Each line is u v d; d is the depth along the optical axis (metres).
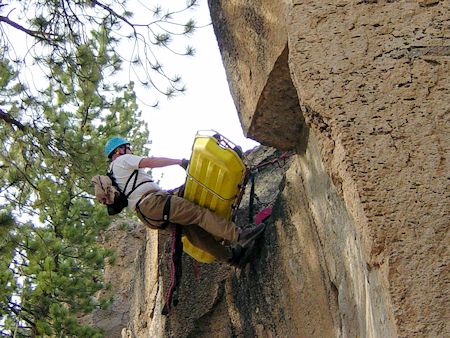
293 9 3.91
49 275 10.22
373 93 3.59
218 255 6.02
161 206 5.75
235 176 5.53
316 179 4.83
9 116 9.01
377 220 3.24
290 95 4.85
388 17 3.79
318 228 4.88
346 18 3.83
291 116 5.03
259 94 4.90
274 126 5.14
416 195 3.28
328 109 3.59
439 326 2.98
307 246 5.19
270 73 4.69
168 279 6.94
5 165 9.08
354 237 3.89
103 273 13.56
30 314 10.66
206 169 5.51
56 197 10.02
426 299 3.04
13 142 9.02
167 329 6.68
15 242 9.36
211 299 6.49
